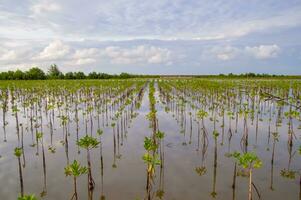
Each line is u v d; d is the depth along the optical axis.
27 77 82.25
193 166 10.47
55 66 95.50
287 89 32.47
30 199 5.61
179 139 14.19
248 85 41.44
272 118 19.28
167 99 28.22
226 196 8.16
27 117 20.22
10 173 9.83
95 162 10.97
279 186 8.73
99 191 8.52
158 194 8.33
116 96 34.16
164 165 10.60
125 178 9.45
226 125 17.23
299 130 15.70
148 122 18.33
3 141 13.89
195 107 24.20
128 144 13.38
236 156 8.54
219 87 36.97
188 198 8.09
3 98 30.52
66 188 8.72
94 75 97.44
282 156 11.44
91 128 16.28
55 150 12.45
